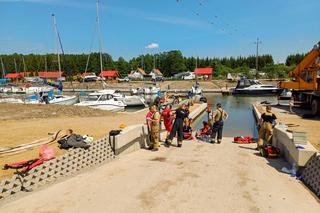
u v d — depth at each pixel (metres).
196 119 23.44
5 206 5.56
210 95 55.06
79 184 6.80
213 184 6.78
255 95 51.66
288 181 7.12
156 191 6.31
